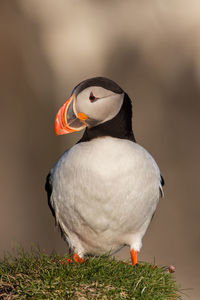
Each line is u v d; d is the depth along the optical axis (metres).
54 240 14.16
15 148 13.01
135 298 5.60
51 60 14.48
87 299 5.39
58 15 16.75
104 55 19.78
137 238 6.83
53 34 15.77
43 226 13.85
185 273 17.27
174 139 19.44
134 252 6.75
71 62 18.95
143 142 19.22
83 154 6.38
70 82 18.56
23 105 12.91
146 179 6.43
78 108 6.46
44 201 13.70
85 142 6.59
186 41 20.27
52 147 13.71
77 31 18.75
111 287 5.61
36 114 13.23
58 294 5.38
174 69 20.16
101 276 5.72
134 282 5.79
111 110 6.45
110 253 7.09
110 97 6.41
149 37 20.17
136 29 20.11
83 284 5.57
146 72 20.00
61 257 6.17
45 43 14.26
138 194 6.39
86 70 19.31
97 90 6.38
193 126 19.67
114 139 6.49
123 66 19.98
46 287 5.45
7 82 12.59
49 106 13.65
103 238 6.75
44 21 14.49
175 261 17.55
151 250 17.75
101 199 6.32
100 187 6.27
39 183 13.52
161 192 7.24
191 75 20.12
